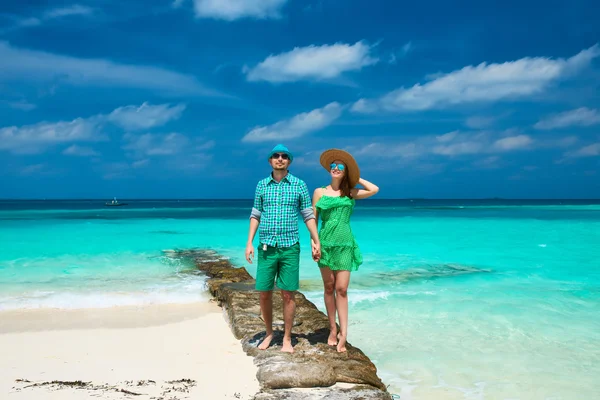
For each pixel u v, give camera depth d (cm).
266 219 443
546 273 1002
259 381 393
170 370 423
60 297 748
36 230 1927
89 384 384
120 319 630
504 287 857
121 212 4400
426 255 1259
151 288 826
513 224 2409
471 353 525
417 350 534
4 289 798
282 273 446
